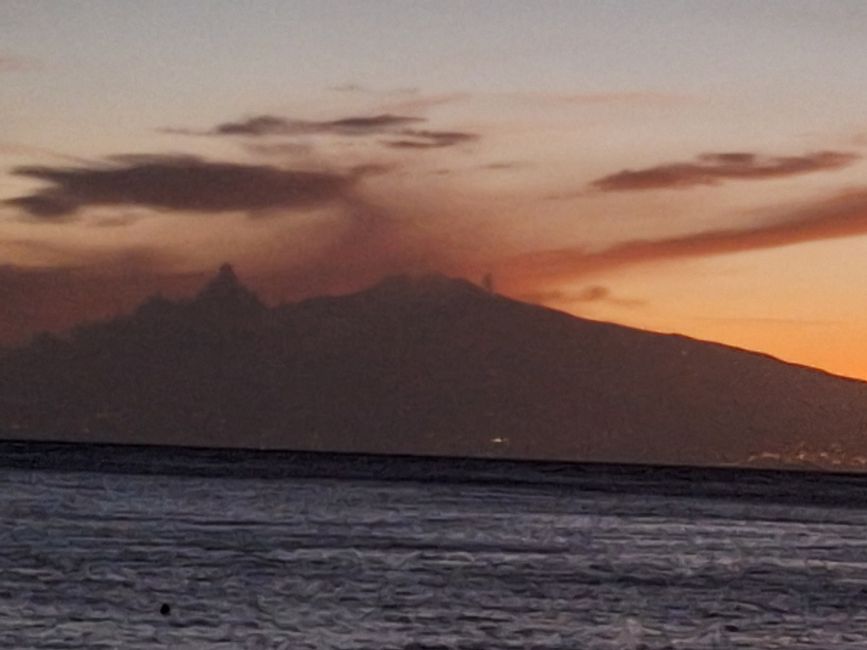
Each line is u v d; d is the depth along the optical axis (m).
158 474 151.00
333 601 47.19
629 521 95.31
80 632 38.69
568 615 45.75
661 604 49.44
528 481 188.50
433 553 65.38
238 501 100.75
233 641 38.25
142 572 53.44
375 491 129.62
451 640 39.75
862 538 85.19
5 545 61.91
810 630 44.16
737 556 69.25
